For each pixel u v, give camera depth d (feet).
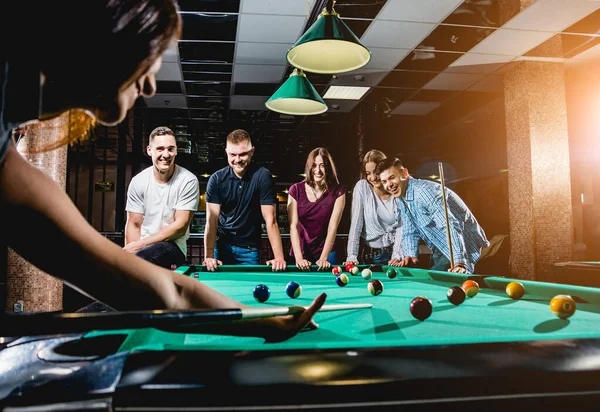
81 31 1.94
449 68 21.02
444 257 13.39
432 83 23.03
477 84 23.29
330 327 4.07
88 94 2.15
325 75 21.71
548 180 20.16
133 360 2.24
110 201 39.99
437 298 6.05
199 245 27.02
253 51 18.54
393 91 24.23
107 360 2.29
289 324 3.18
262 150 39.78
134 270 2.52
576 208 27.45
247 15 15.51
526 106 20.34
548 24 16.63
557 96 20.47
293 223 13.94
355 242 14.85
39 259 2.33
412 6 15.23
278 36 17.15
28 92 1.98
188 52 18.57
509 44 18.43
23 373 2.73
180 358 2.24
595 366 2.23
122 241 24.40
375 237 15.15
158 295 2.61
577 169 26.43
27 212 2.24
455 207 12.94
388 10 15.48
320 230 14.15
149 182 11.14
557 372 2.17
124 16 2.01
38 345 3.28
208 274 9.43
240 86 22.89
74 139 2.87
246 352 2.32
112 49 2.02
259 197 12.51
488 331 3.90
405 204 13.04
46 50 1.96
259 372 2.08
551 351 2.36
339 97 25.18
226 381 2.00
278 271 9.98
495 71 21.47
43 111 2.22
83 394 1.95
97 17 1.94
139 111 27.55
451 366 2.17
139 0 2.06
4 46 1.92
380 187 14.73
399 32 17.20
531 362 2.23
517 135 20.95
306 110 13.24
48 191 2.35
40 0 1.88
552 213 20.10
